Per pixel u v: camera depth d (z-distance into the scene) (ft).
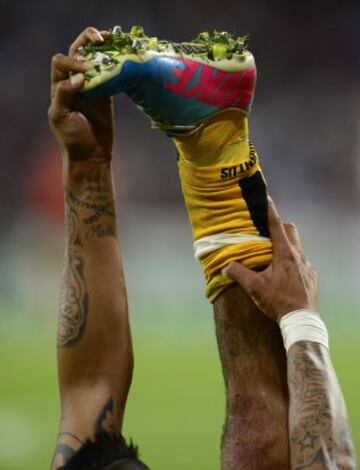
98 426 29.50
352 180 242.99
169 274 225.15
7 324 218.79
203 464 89.25
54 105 29.40
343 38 271.49
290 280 28.86
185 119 28.14
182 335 189.98
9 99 254.06
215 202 29.12
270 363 29.40
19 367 151.84
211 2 268.62
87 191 30.66
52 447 99.55
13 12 262.06
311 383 27.50
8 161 248.73
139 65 27.48
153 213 228.02
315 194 244.83
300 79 269.03
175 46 28.09
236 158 28.86
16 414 116.47
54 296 219.41
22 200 244.83
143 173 241.76
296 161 251.39
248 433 29.32
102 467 26.04
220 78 27.96
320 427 26.99
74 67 27.89
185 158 29.04
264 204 29.25
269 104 263.29
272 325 29.45
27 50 260.83
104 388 30.01
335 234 226.99
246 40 28.55
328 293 222.28
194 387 132.67
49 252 218.18
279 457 29.04
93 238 30.68
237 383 29.63
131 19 265.13
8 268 226.17
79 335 30.30
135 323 214.28
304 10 272.10
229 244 29.14
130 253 225.56
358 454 86.17
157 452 94.53
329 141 253.03
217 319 29.99
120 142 242.99
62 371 30.42
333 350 161.17
